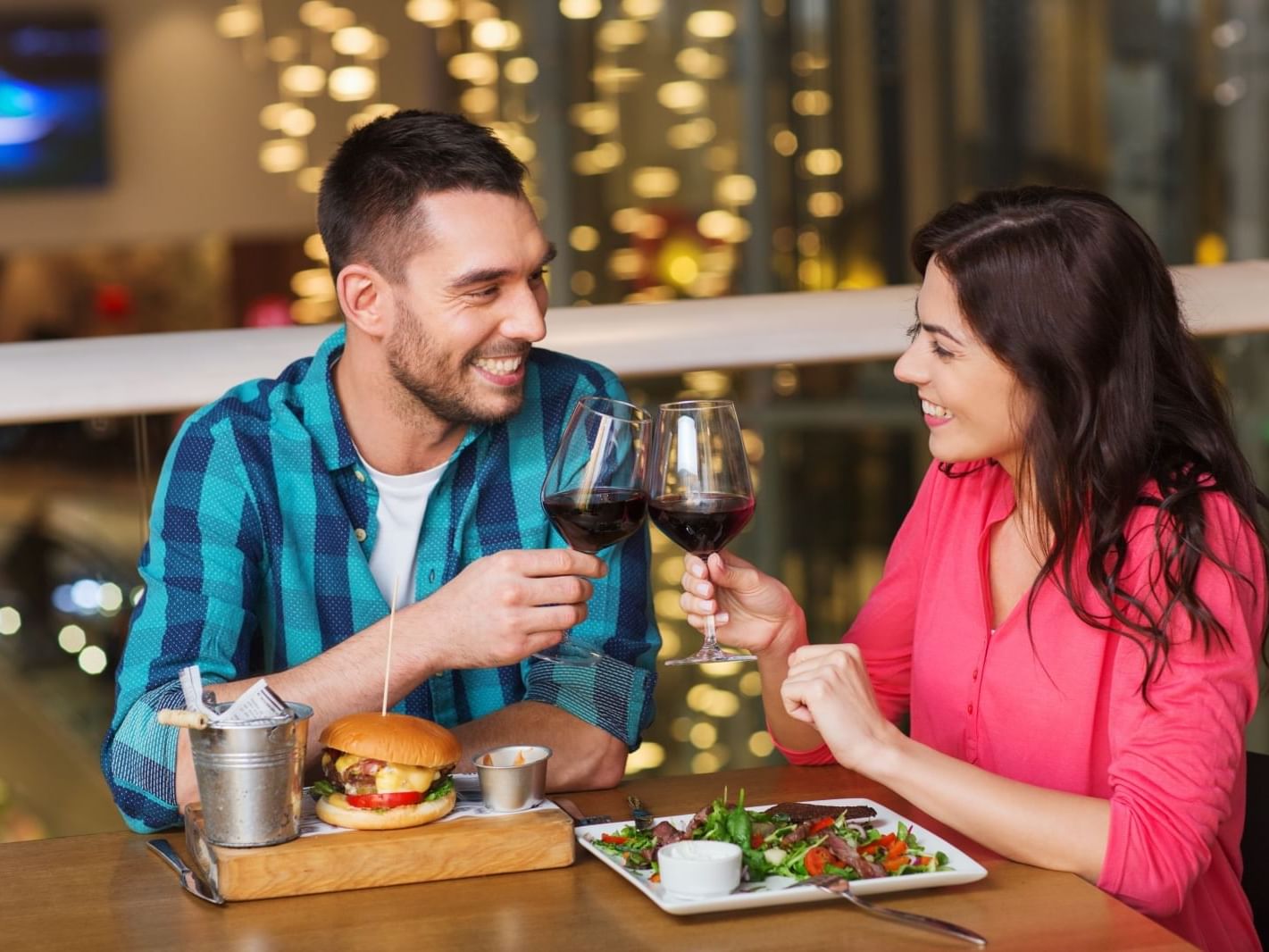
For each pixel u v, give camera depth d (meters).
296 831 1.15
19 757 2.35
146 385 2.00
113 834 1.30
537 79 6.38
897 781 1.21
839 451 2.98
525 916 1.07
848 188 5.86
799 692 1.24
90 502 2.03
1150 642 1.26
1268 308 2.36
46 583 2.10
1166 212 5.92
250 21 6.80
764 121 5.95
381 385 1.52
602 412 1.31
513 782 1.20
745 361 2.21
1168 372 1.35
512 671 1.59
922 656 1.50
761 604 1.46
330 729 1.18
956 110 5.81
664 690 3.15
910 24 5.77
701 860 1.07
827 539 3.04
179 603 1.47
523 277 1.47
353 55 6.82
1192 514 1.28
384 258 1.45
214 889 1.12
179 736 1.32
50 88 6.69
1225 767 1.23
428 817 1.17
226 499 1.53
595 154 6.26
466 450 1.60
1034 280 1.29
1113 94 5.86
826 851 1.13
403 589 1.59
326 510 1.56
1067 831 1.17
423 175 1.43
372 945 1.03
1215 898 1.35
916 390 1.55
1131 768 1.23
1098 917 1.06
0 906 1.12
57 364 1.99
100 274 6.91
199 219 6.94
